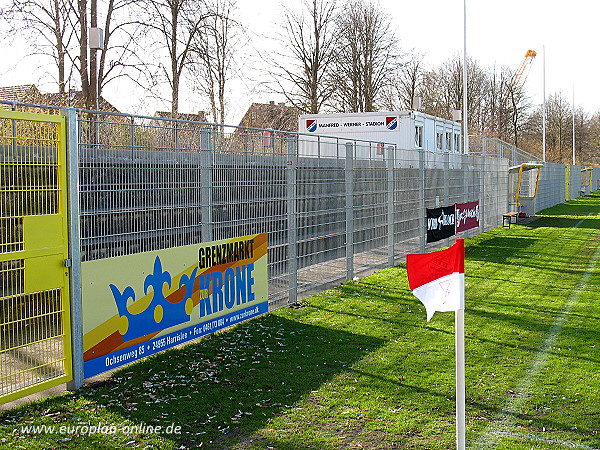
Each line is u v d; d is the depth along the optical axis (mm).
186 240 7352
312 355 7262
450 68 60750
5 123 5832
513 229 22812
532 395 6055
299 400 5824
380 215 13250
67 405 5516
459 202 18875
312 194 10344
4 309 5273
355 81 36688
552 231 22078
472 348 7672
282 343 7723
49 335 5672
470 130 59625
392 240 13852
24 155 5422
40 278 5543
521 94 64875
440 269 4477
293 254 9828
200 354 7191
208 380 6312
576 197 48438
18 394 5344
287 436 5023
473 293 11180
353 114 20250
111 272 6199
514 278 12727
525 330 8578
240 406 5645
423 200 15586
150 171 6820
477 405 5785
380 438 5008
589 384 6375
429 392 6090
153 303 6727
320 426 5234
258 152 8812
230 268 8086
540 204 32438
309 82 33875
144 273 6609
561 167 40469
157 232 6922
